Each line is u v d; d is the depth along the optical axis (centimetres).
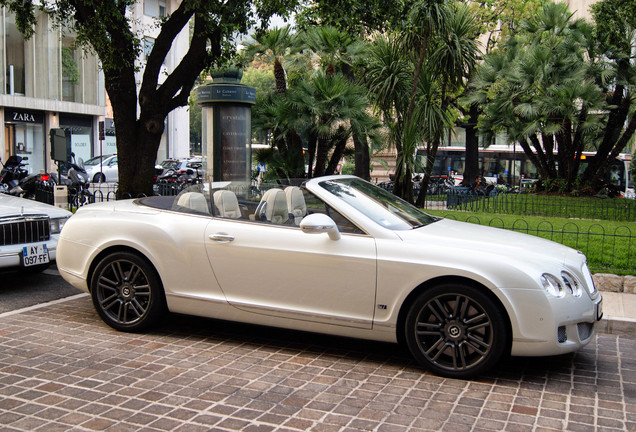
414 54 1220
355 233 485
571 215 1645
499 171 3947
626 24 2134
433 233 485
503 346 438
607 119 2358
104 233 561
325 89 1264
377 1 1021
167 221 547
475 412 391
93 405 395
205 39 1073
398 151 1233
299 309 494
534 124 2155
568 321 439
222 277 520
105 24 998
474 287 442
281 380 444
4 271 692
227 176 1241
